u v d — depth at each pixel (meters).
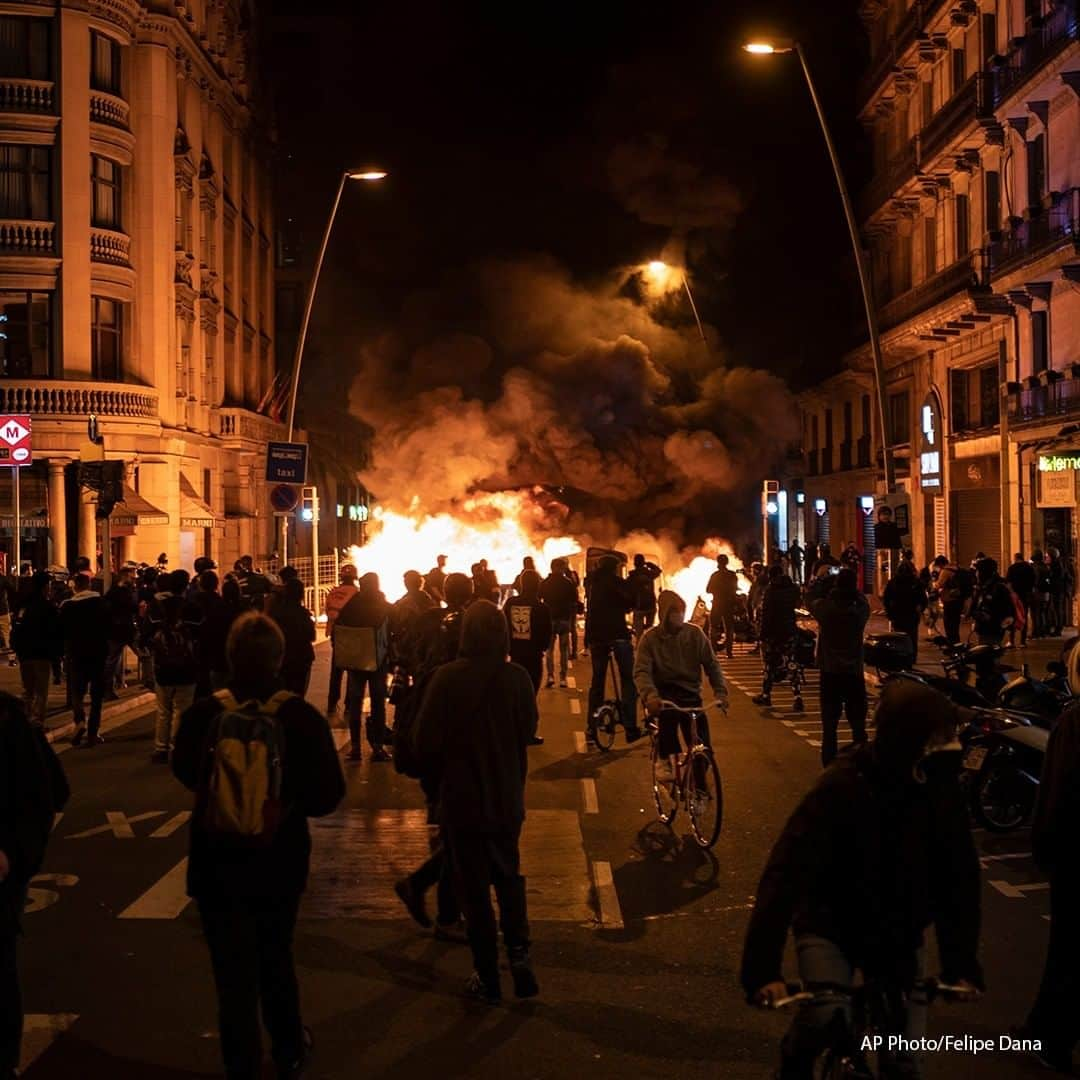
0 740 5.08
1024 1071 5.50
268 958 5.18
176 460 37.09
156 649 13.80
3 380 32.53
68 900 8.30
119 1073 5.49
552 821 10.70
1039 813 5.45
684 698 10.11
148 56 35.97
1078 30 24.36
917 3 37.50
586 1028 6.00
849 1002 3.85
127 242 35.47
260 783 4.90
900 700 3.96
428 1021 6.10
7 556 32.97
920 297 37.28
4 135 32.75
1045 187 28.17
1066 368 27.27
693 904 8.17
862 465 46.47
